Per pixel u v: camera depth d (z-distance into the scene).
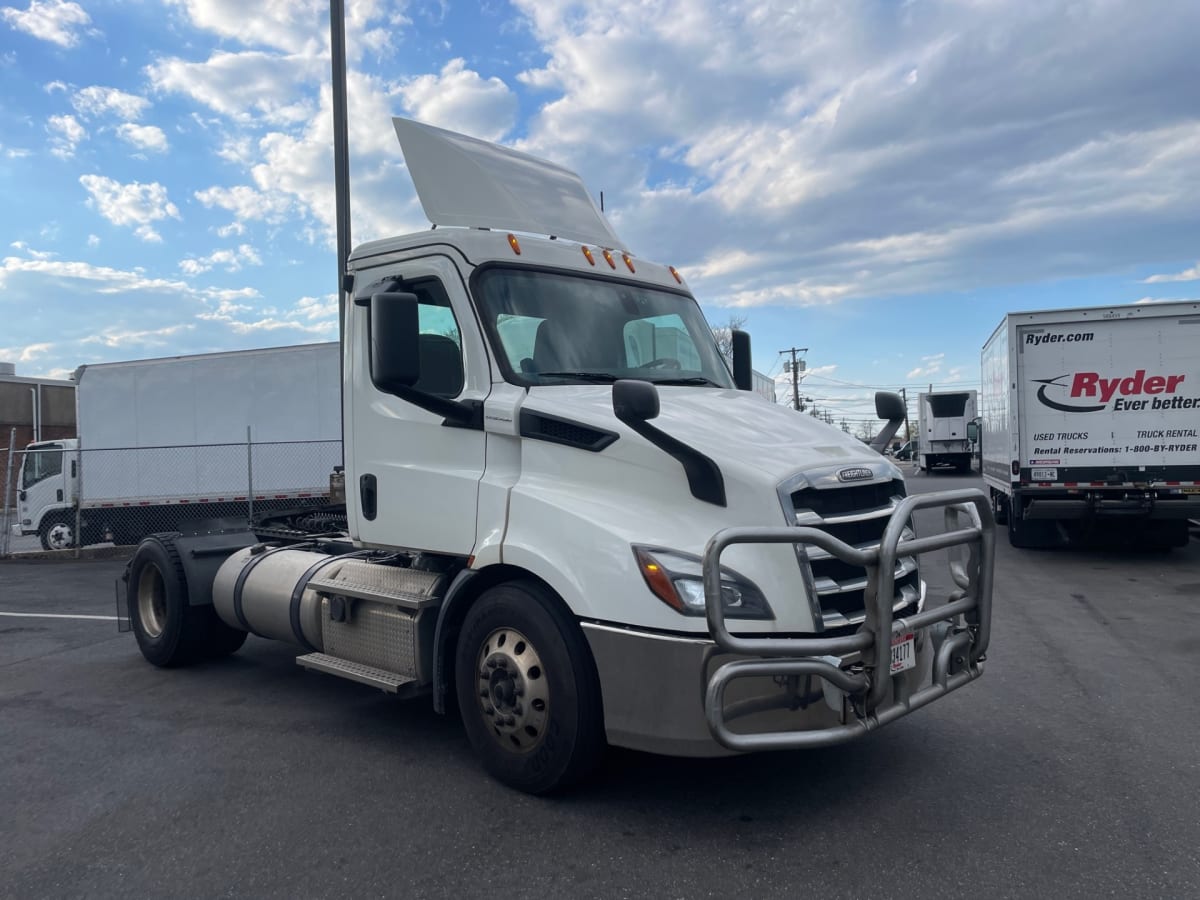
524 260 4.94
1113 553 12.91
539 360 4.73
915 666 4.03
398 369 4.37
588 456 4.21
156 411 17.05
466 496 4.57
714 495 3.84
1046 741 4.90
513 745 4.27
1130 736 4.98
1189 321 11.89
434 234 4.94
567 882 3.44
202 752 5.06
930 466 43.62
